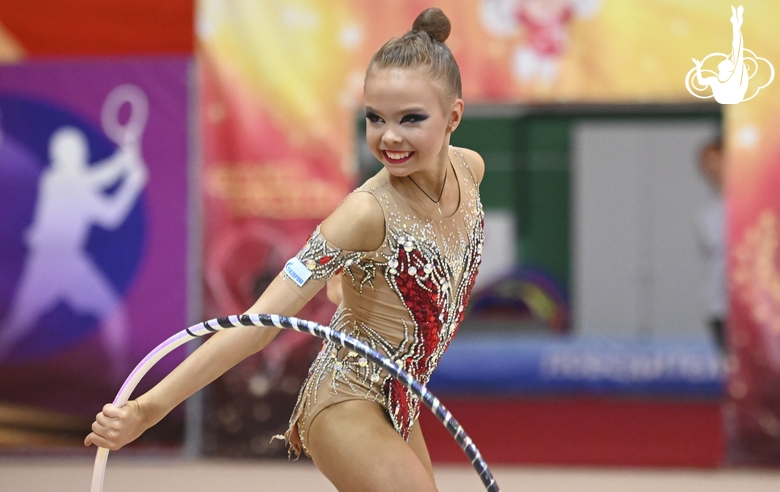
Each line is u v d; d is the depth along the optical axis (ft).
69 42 47.32
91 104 47.44
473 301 47.06
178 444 47.78
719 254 46.03
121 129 47.39
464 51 46.37
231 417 47.70
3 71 47.44
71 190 47.65
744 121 45.44
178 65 47.11
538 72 46.11
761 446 46.11
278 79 46.91
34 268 47.65
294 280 18.47
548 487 43.27
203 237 47.37
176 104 47.16
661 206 46.16
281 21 46.78
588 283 46.44
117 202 47.52
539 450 46.98
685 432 46.50
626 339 46.50
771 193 45.55
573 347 46.52
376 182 19.10
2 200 47.70
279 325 17.63
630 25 45.62
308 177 47.11
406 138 18.07
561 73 46.03
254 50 46.85
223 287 47.50
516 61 46.16
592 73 45.96
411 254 18.99
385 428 18.81
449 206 19.99
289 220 47.26
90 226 47.65
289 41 46.83
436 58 18.24
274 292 18.53
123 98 47.32
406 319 19.60
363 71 46.73
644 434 46.73
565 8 45.85
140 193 47.44
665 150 45.98
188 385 17.98
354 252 18.62
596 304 46.52
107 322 47.50
